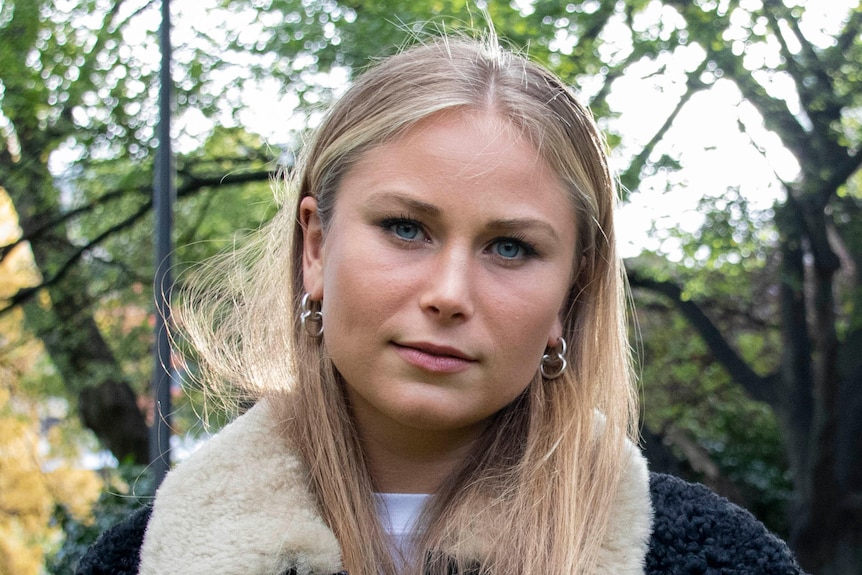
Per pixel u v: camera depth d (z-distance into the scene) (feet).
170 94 12.08
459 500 4.26
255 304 5.15
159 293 9.43
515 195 3.89
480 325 3.82
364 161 4.03
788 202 24.58
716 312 32.30
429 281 3.82
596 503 4.25
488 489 4.32
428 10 22.33
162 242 11.76
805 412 27.04
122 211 28.78
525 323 3.90
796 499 27.61
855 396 26.68
